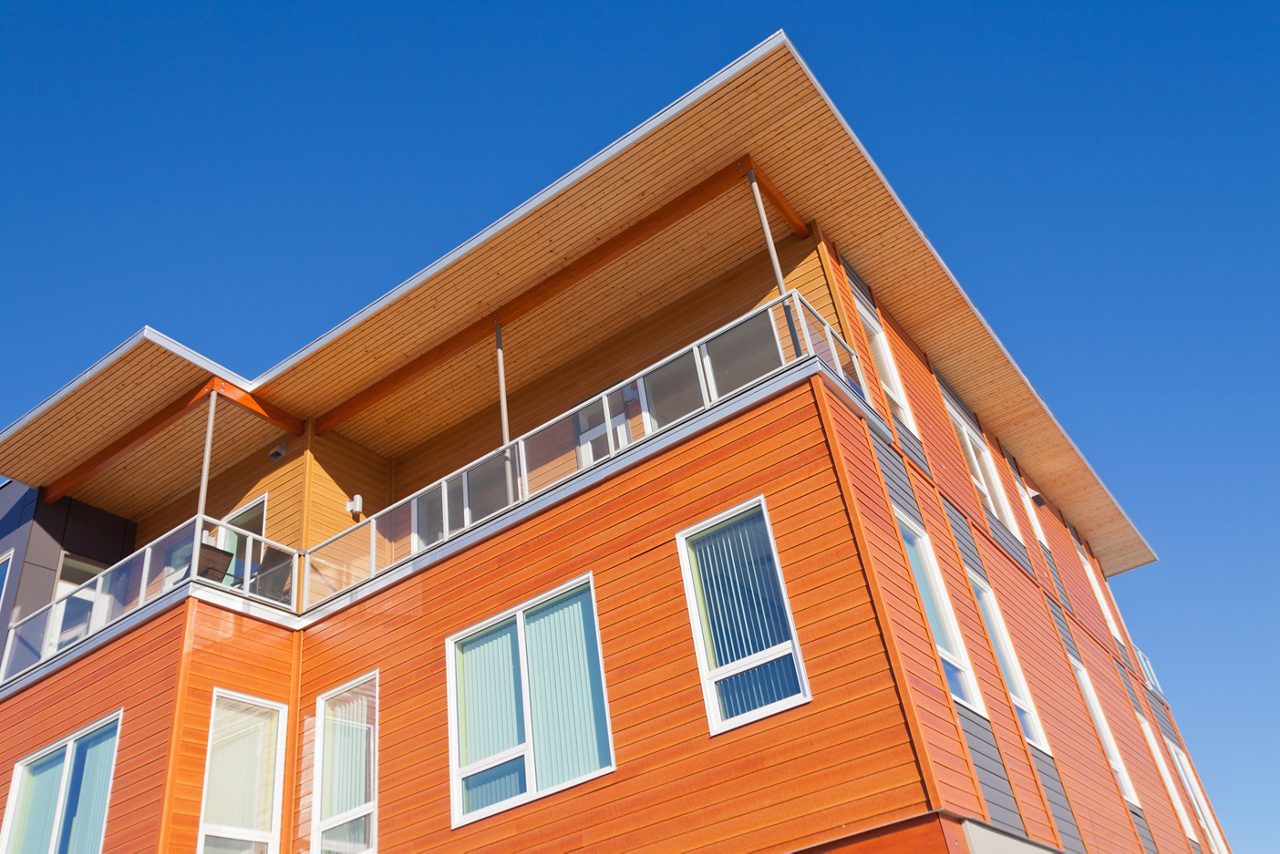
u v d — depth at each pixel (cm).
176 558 1099
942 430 1283
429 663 973
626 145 1050
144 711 991
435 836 870
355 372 1352
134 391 1323
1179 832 1379
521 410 1423
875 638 700
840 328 1097
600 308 1312
